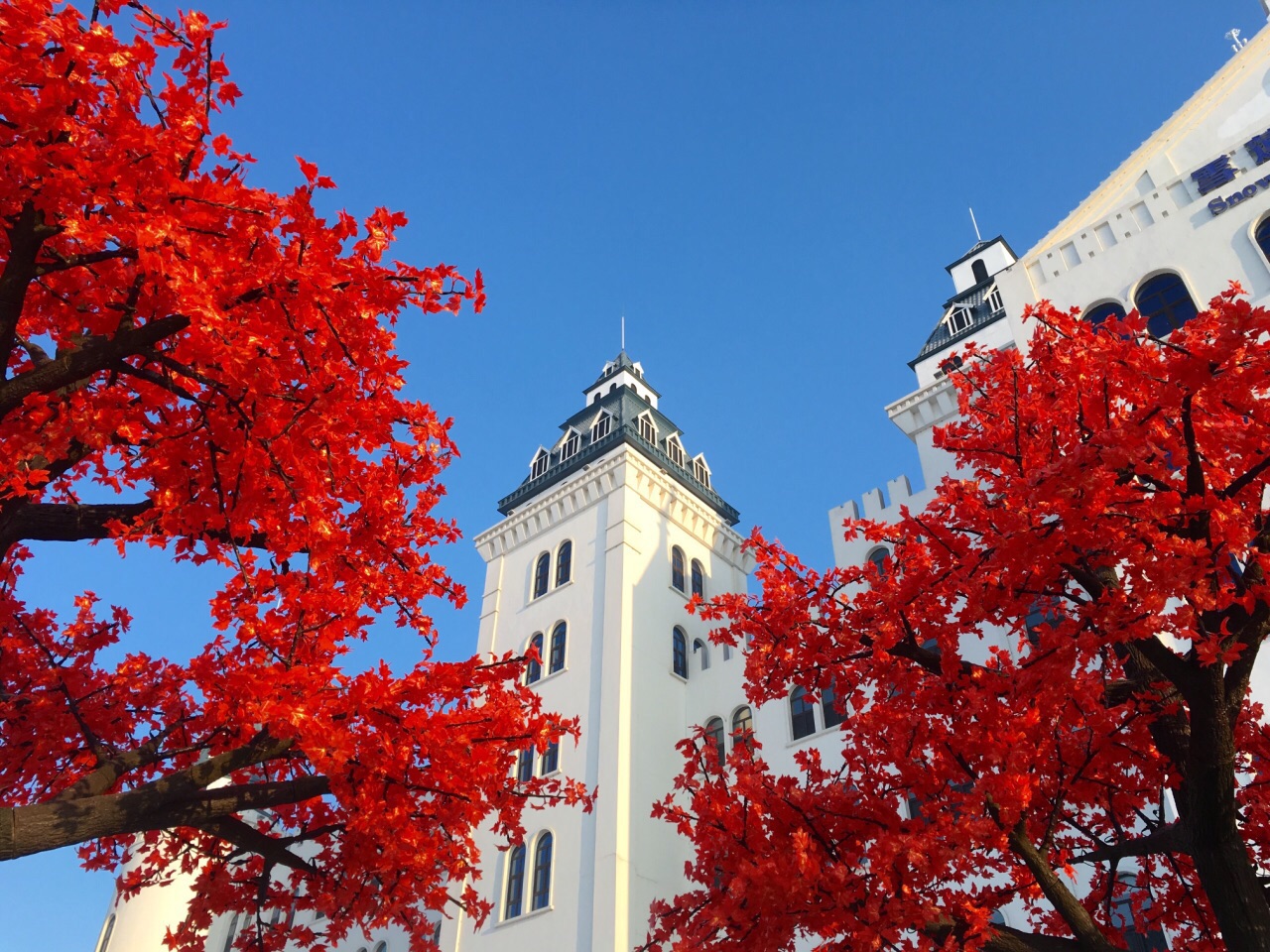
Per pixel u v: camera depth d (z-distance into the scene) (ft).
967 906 22.21
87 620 30.68
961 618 24.50
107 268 20.61
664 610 104.58
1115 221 69.46
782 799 23.62
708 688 96.53
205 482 21.57
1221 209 63.93
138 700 29.50
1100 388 23.99
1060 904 23.75
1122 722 24.89
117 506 24.73
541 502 118.73
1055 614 26.58
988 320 100.94
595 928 75.46
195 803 22.75
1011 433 26.96
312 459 20.80
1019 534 20.94
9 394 19.45
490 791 26.53
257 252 18.78
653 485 114.52
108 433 21.20
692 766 25.75
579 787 30.12
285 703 19.84
